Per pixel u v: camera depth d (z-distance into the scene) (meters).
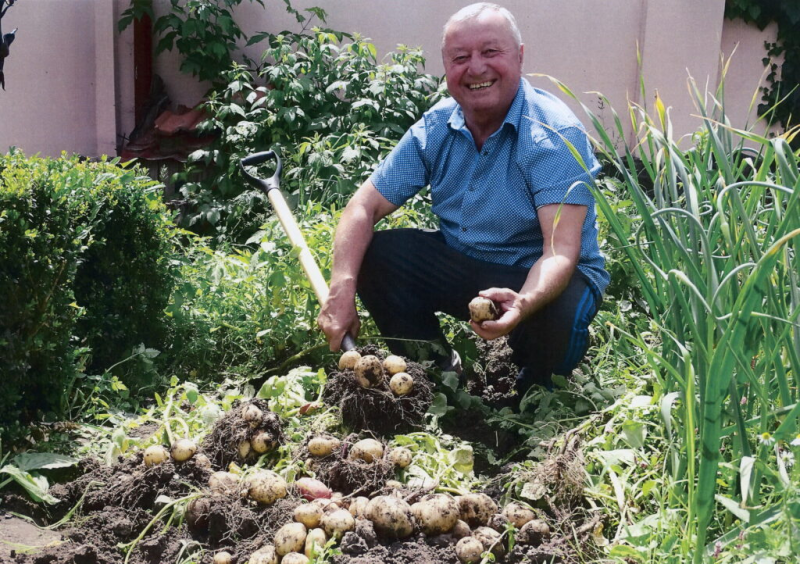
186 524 2.35
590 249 3.24
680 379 2.23
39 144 6.65
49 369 3.02
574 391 3.08
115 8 7.34
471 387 3.60
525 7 7.30
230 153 6.85
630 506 2.37
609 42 7.25
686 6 7.03
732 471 2.19
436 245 3.40
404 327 3.48
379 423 2.85
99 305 3.51
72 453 2.83
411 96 6.94
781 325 2.24
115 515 2.42
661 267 2.55
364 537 2.19
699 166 2.54
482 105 3.08
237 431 2.66
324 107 6.94
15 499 2.53
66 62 6.89
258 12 7.61
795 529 1.82
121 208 3.54
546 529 2.24
